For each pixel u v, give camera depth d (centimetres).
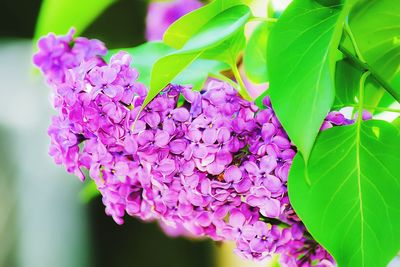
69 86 72
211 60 79
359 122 72
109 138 72
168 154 72
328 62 69
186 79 79
